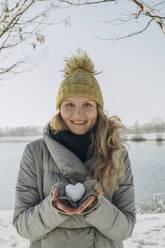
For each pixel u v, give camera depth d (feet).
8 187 53.67
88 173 4.69
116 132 4.96
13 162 121.19
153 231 15.20
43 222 4.09
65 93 4.89
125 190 4.85
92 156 4.97
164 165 81.46
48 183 4.62
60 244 4.24
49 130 5.11
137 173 66.08
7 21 10.81
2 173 79.41
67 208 3.67
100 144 4.87
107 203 4.11
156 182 50.60
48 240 4.32
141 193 40.24
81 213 3.85
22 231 4.39
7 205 36.78
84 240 4.29
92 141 4.99
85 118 4.88
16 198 4.69
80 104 4.89
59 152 4.59
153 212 23.38
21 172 4.81
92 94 4.91
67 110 4.90
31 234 4.29
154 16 11.64
